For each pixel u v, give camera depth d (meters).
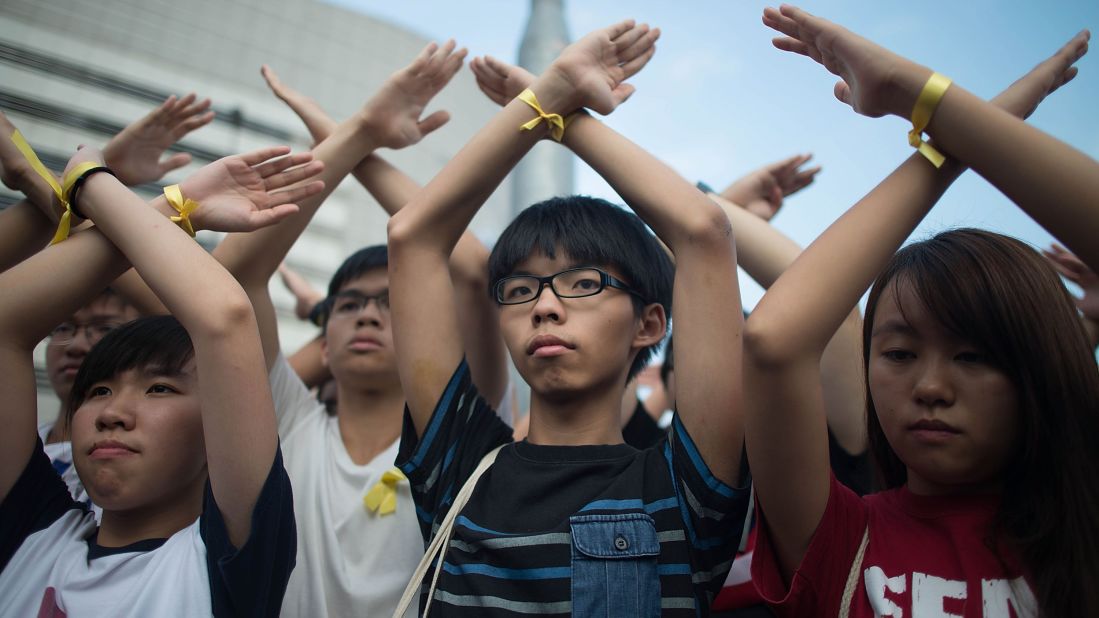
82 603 1.57
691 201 1.66
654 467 1.63
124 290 2.28
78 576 1.62
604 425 1.73
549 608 1.44
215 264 1.64
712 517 1.51
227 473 1.53
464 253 2.19
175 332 1.81
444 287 1.85
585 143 1.85
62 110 5.81
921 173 1.50
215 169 1.88
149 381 1.73
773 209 2.46
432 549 1.57
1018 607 1.28
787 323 1.39
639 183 1.73
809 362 1.41
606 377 1.70
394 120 2.20
